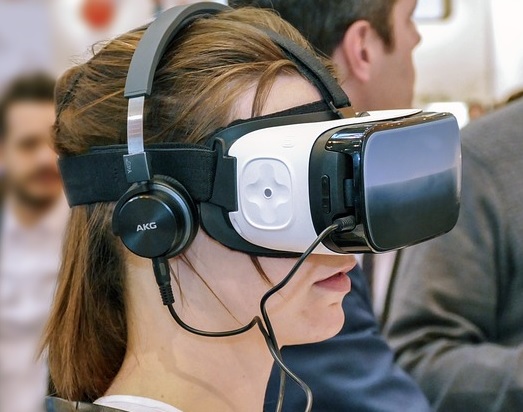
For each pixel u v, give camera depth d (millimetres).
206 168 660
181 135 675
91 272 744
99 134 703
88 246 737
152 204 654
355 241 628
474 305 1269
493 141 1312
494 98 2332
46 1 1492
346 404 1134
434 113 707
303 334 727
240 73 684
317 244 628
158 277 672
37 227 1491
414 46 1373
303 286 705
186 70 688
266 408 1068
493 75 2334
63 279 773
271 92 686
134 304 731
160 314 716
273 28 771
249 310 700
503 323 1299
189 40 706
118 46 737
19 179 1492
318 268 704
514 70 2342
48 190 1503
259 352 732
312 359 1123
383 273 1396
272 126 677
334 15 1280
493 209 1279
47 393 841
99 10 1506
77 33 1513
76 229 750
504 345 1299
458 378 1205
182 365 714
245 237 664
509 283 1287
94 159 702
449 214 698
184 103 676
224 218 666
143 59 675
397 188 636
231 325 707
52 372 791
